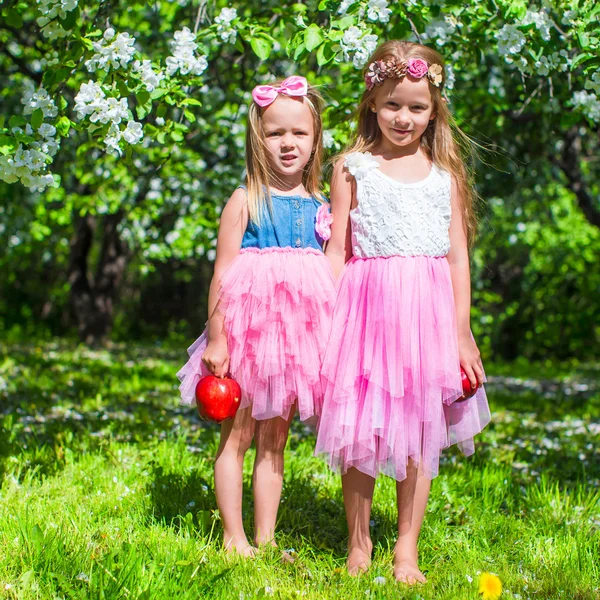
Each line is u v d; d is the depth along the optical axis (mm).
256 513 3062
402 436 2775
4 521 3070
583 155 9586
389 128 2922
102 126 3279
